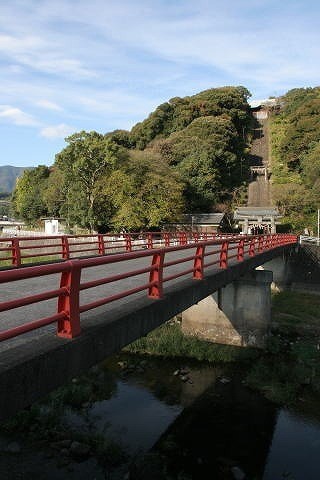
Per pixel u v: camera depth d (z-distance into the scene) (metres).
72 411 13.59
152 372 17.38
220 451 11.79
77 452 11.03
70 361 5.26
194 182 64.19
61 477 10.09
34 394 4.68
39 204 69.56
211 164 67.88
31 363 4.60
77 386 15.16
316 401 15.23
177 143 74.69
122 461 10.91
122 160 46.56
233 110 94.44
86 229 49.66
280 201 60.66
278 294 33.62
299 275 36.47
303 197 59.56
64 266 4.96
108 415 13.51
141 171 46.44
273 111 111.06
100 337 5.89
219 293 21.72
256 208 56.03
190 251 23.52
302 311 28.09
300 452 11.94
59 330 5.44
